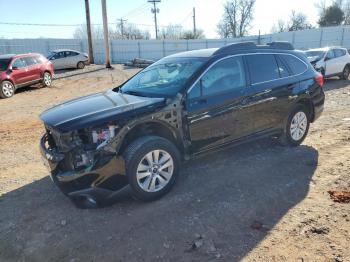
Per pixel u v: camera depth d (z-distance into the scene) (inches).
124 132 150.5
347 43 1712.6
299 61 232.2
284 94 213.9
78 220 148.9
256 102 197.9
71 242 133.9
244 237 132.5
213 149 185.5
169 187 165.8
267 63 210.4
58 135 148.8
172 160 164.2
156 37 2288.4
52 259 125.7
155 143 156.8
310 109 236.4
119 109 154.9
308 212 148.4
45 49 1393.9
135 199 164.4
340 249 123.3
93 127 146.1
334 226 137.5
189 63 188.2
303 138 236.1
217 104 180.1
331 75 621.6
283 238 131.0
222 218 146.1
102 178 146.5
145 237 134.8
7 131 322.3
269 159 210.5
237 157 215.0
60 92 607.2
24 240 137.3
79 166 146.4
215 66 183.6
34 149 260.4
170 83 179.3
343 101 408.8
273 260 119.1
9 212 158.9
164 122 162.7
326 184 174.9
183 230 138.3
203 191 170.7
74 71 1011.9
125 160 151.9
